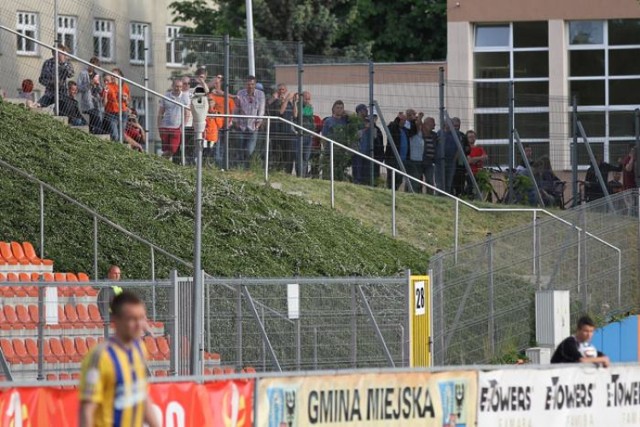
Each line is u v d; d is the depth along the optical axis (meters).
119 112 100.56
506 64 138.00
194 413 43.22
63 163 88.50
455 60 137.25
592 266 89.19
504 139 123.88
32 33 118.50
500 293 80.69
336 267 86.62
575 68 138.00
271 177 103.19
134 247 81.25
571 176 120.25
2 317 65.00
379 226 100.88
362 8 180.75
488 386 49.31
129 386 35.56
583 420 52.00
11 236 79.06
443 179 114.06
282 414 44.78
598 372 52.53
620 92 136.88
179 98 100.75
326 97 129.88
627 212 93.31
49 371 61.97
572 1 136.50
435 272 74.69
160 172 92.38
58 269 77.88
